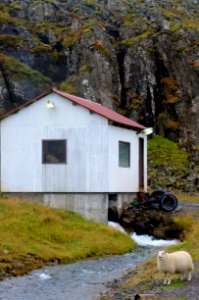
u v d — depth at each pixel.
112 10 93.00
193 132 80.19
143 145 43.78
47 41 84.38
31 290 21.09
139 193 40.97
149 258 28.53
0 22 83.19
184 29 92.25
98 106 42.75
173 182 64.38
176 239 35.25
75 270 25.23
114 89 81.19
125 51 85.31
